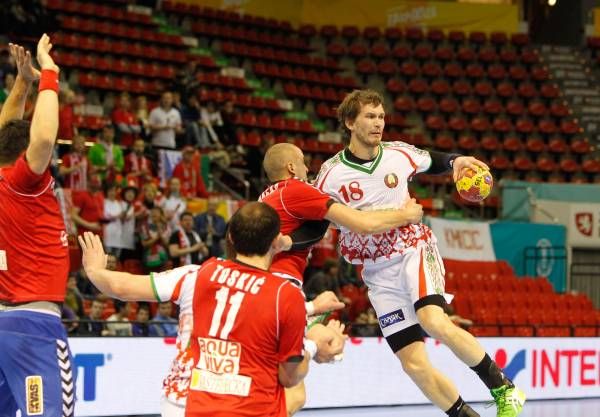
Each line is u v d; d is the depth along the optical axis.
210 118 36.22
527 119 49.16
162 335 21.92
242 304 8.52
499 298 31.33
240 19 49.31
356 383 23.42
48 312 10.34
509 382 12.50
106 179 28.16
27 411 10.08
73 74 39.12
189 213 26.20
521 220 38.12
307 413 22.00
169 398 8.78
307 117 45.56
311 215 11.00
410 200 11.09
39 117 10.08
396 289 13.17
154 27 45.88
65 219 25.38
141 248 26.77
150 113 34.72
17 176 10.12
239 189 36.19
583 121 49.69
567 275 36.53
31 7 37.56
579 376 26.52
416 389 24.23
